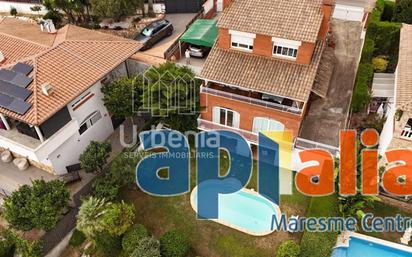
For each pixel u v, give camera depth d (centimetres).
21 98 2930
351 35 4034
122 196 3156
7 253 2836
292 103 3012
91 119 3428
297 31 2847
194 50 4012
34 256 2698
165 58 3953
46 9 4600
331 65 3303
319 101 3366
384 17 4328
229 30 3006
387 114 3328
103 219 2736
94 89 3325
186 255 2755
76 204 3062
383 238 2758
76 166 3272
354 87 3400
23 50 3325
